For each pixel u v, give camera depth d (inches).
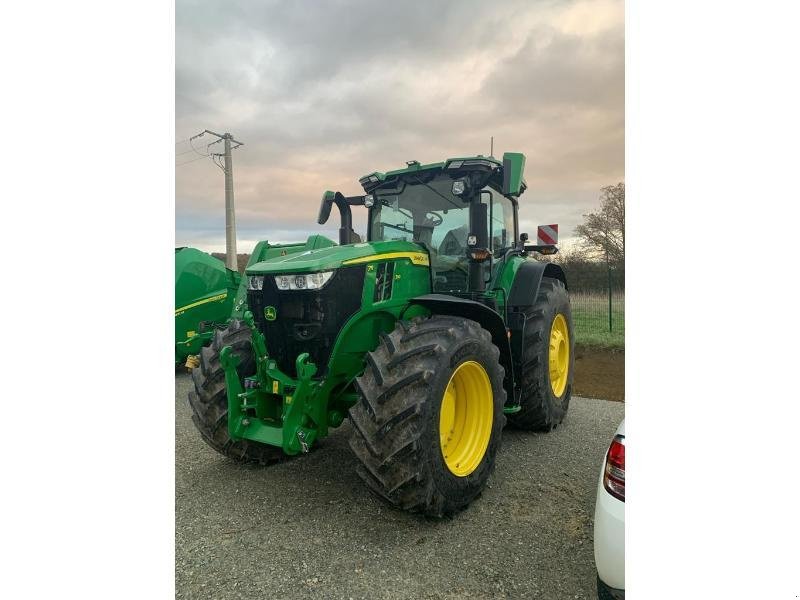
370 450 106.8
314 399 121.0
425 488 106.8
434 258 155.5
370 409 108.3
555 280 194.5
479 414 127.6
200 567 100.2
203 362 145.8
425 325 119.1
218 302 287.3
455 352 114.1
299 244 236.7
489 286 162.4
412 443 103.8
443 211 159.8
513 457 156.1
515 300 166.2
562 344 197.6
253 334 128.0
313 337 121.6
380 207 171.2
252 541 109.1
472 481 119.8
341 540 108.9
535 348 168.4
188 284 276.2
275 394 132.3
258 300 130.7
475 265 150.0
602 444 168.2
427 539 108.7
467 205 156.2
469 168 147.5
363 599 90.1
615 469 75.5
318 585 94.1
